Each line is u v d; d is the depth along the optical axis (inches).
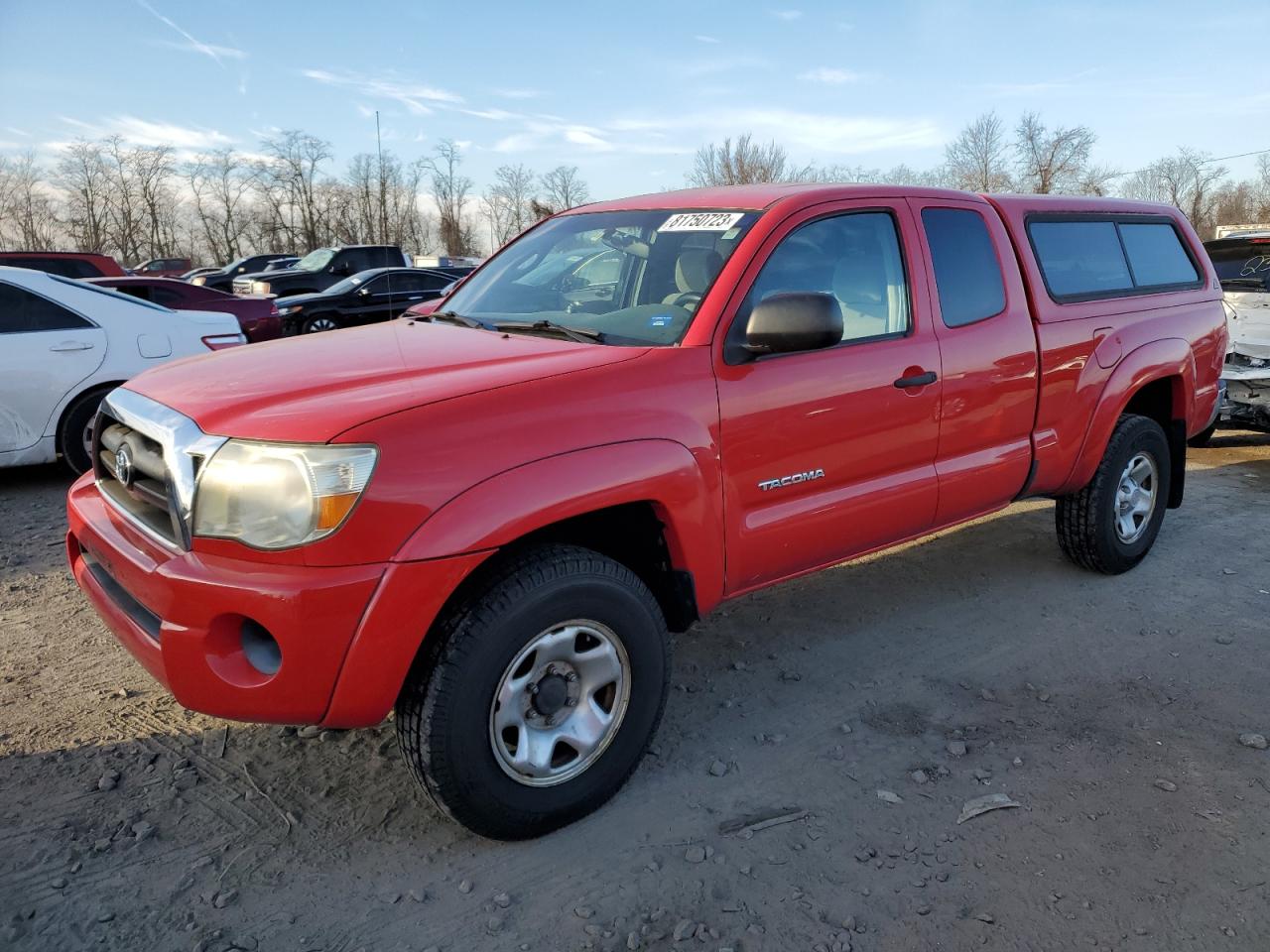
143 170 2568.9
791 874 99.4
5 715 130.2
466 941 89.7
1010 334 152.6
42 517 229.9
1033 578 188.2
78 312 258.7
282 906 93.8
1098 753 123.6
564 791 104.3
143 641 96.8
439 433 92.2
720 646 157.0
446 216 1859.0
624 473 102.6
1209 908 94.3
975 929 91.3
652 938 90.1
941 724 131.3
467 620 94.3
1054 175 1657.2
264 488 88.4
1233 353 305.4
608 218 148.3
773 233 123.9
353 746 123.3
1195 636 160.9
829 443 127.1
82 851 101.2
